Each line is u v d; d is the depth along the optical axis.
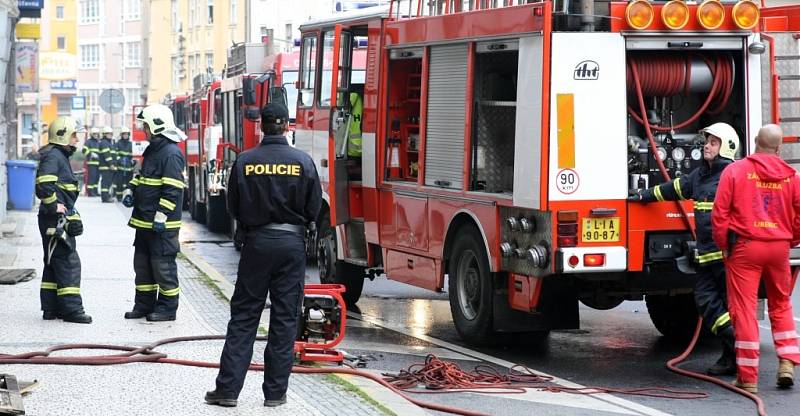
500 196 17.58
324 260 24.27
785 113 18.34
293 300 13.09
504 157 18.14
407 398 14.08
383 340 19.58
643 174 17.39
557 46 16.48
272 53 39.22
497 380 15.98
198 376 14.70
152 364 15.45
